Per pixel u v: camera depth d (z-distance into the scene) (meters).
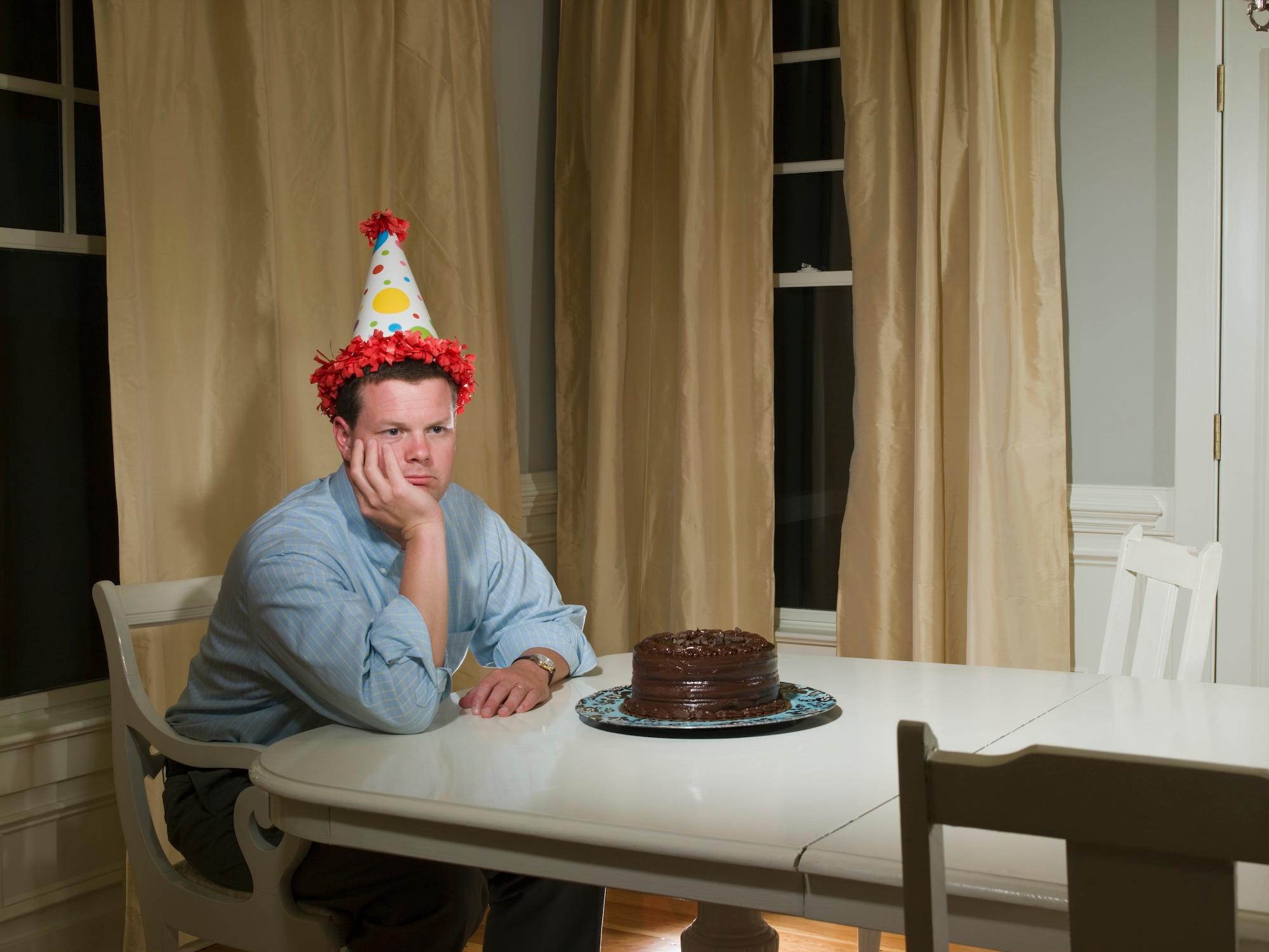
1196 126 2.83
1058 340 2.82
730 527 3.15
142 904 1.64
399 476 1.53
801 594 3.36
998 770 0.74
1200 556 1.85
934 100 2.86
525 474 3.27
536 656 1.70
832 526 3.31
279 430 2.30
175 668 2.22
